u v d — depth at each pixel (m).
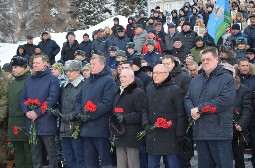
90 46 15.37
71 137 7.65
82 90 7.55
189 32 13.37
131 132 6.90
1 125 8.35
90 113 7.17
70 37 14.65
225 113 6.05
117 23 18.64
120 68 8.27
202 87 6.27
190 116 6.28
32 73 8.00
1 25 28.25
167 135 6.61
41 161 7.89
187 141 6.66
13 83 8.12
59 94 7.91
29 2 30.84
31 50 15.30
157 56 11.37
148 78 8.32
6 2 28.59
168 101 6.62
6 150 8.39
